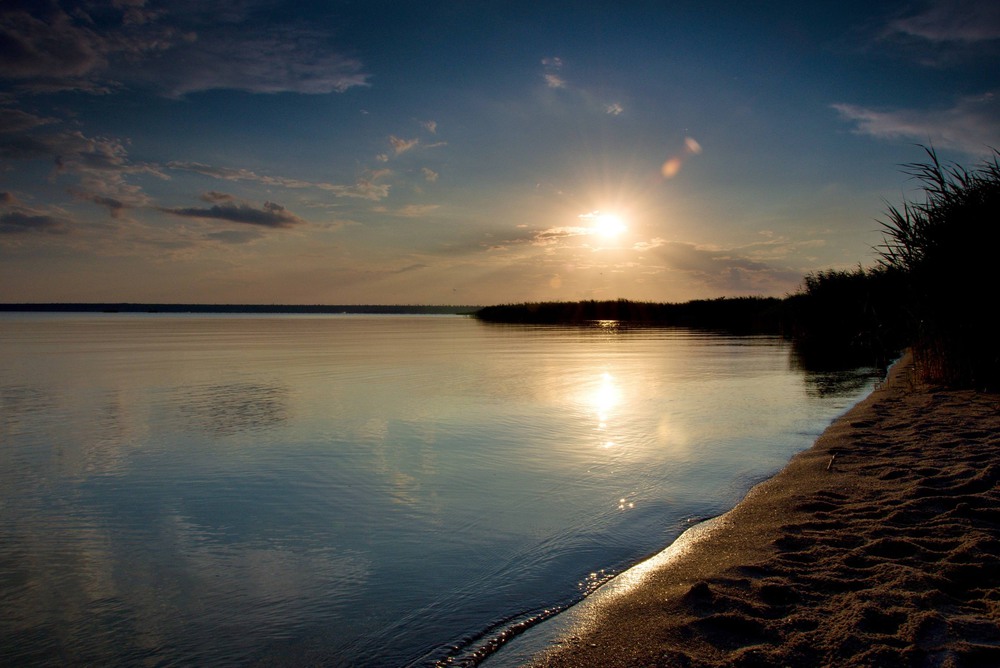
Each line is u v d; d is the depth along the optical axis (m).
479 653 3.66
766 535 5.04
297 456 8.28
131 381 15.95
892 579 4.03
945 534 4.71
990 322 10.49
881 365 18.94
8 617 4.17
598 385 14.86
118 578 4.75
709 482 6.91
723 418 10.55
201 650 3.78
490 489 6.79
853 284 26.61
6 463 8.02
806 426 9.80
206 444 9.00
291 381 15.88
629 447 8.59
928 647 3.24
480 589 4.50
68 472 7.61
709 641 3.50
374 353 24.92
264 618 4.14
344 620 4.10
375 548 5.27
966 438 7.55
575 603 4.23
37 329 50.56
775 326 42.59
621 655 3.47
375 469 7.63
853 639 3.36
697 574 4.44
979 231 10.24
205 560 5.06
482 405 12.06
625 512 6.01
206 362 21.12
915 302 11.59
